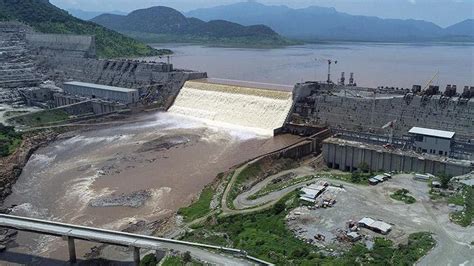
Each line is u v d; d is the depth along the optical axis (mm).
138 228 121500
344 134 171000
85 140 197875
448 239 95688
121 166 166250
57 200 141000
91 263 107875
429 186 123062
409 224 102375
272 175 151875
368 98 182375
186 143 189625
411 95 171875
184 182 150750
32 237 120938
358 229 101062
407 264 86812
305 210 111438
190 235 111188
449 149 145750
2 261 109625
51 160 175500
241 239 103625
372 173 135375
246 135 197750
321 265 86375
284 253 94312
